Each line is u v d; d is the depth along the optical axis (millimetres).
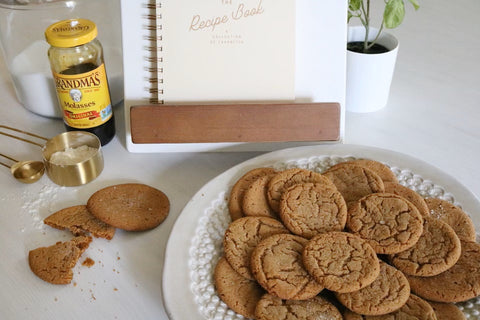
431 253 553
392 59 718
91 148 685
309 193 598
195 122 661
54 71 660
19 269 593
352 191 616
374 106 764
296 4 653
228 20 647
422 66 853
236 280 554
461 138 728
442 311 531
